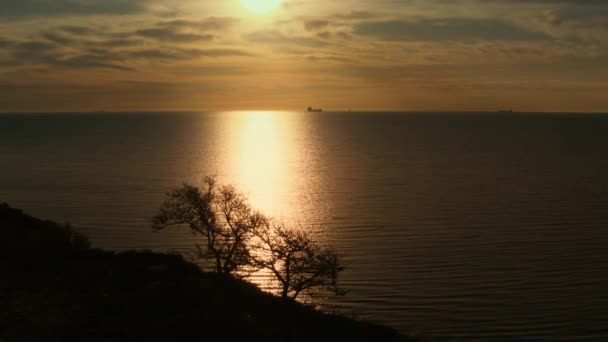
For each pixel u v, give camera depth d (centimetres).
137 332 2014
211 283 2725
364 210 10012
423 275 6053
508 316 4912
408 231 8256
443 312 4988
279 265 4941
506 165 17975
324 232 8175
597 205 10631
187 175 15075
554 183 13775
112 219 8750
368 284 5678
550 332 4609
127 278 2672
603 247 7406
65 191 11925
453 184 13538
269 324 2486
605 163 18638
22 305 2214
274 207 10369
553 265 6544
